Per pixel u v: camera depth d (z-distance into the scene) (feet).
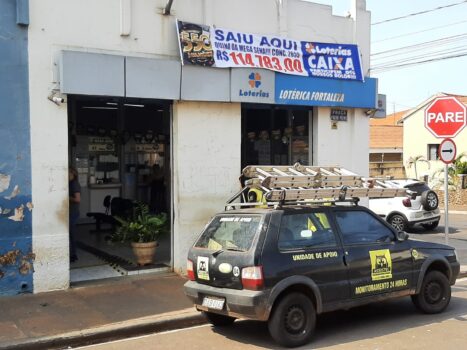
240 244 20.79
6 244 26.76
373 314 25.30
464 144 108.27
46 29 27.68
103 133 49.93
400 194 25.17
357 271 22.15
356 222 23.26
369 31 40.27
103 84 28.53
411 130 119.75
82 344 21.50
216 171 33.27
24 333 21.62
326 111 38.40
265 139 43.39
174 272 32.35
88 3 28.86
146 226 33.06
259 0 34.68
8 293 26.89
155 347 20.80
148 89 29.94
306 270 20.68
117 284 29.53
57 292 27.76
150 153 52.70
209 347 20.65
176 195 32.14
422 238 53.93
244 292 19.86
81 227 48.37
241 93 33.17
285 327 20.13
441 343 20.58
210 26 32.19
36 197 27.48
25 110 27.17
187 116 32.17
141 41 30.60
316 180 24.04
